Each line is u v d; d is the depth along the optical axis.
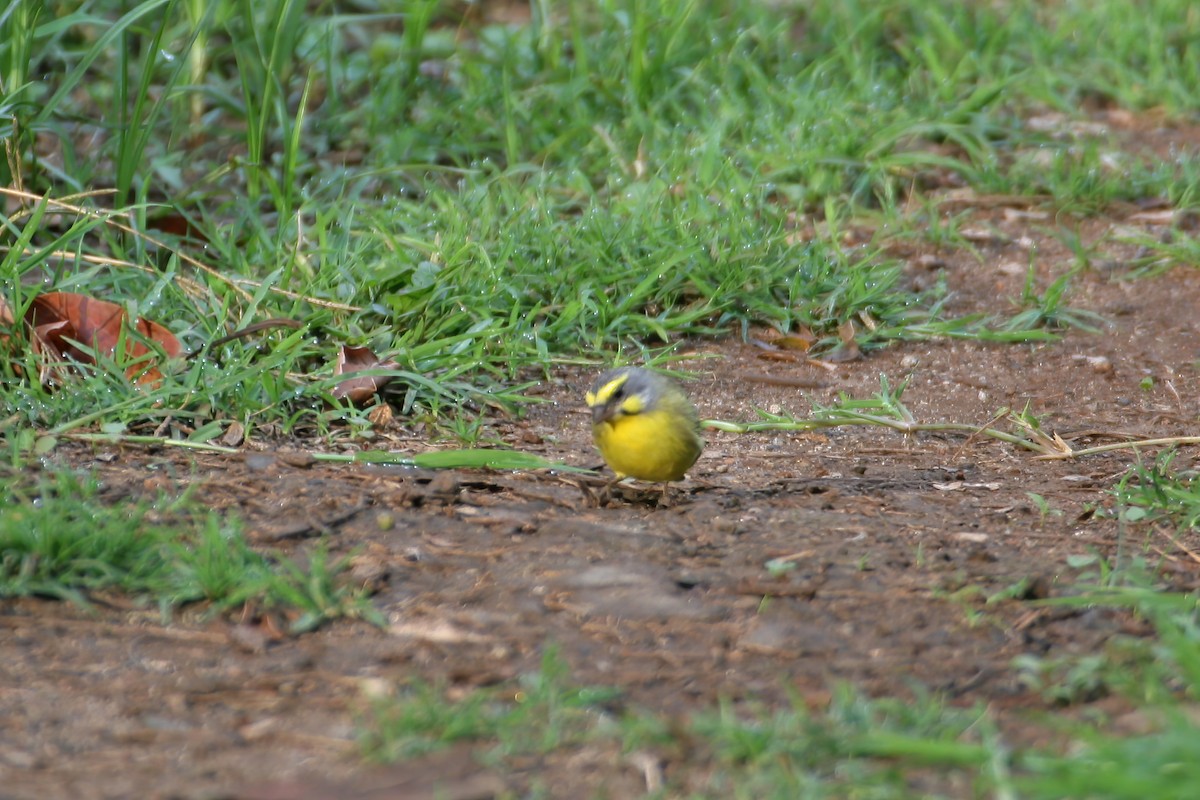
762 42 19.05
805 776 5.90
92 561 7.71
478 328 12.13
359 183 15.38
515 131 16.52
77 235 11.80
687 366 12.83
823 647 7.22
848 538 8.72
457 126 16.94
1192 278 14.66
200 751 6.20
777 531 8.83
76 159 15.69
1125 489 9.73
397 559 8.23
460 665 7.01
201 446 9.86
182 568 7.75
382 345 11.80
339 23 18.14
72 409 10.16
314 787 5.90
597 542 8.54
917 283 14.49
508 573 8.07
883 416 11.64
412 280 12.56
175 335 11.30
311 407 10.96
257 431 10.43
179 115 16.06
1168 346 13.25
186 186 15.48
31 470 9.34
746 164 16.19
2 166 13.27
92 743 6.27
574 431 11.20
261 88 15.83
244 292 11.80
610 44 18.62
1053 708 6.57
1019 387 12.47
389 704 6.54
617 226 14.19
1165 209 16.27
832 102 17.20
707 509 9.26
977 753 5.87
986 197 16.36
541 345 12.23
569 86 17.27
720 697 6.57
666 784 5.92
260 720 6.48
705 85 17.69
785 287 13.87
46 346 10.75
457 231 13.59
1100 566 8.14
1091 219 16.09
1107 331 13.59
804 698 6.66
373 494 9.16
